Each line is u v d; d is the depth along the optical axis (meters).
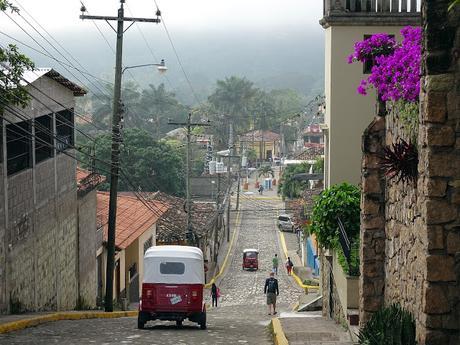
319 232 20.73
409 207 11.96
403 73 12.84
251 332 20.33
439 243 9.52
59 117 28.84
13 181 22.62
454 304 9.52
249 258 63.50
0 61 19.27
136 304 41.72
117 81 29.12
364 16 23.23
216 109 143.12
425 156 9.67
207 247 58.84
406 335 10.32
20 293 23.30
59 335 18.31
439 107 9.45
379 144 14.70
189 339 17.84
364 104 23.61
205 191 91.38
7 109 20.73
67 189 29.62
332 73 23.61
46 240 26.42
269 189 121.50
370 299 14.80
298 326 19.70
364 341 11.52
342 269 18.91
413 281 11.48
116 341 17.11
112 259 30.23
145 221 43.44
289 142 143.12
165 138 120.06
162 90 138.38
